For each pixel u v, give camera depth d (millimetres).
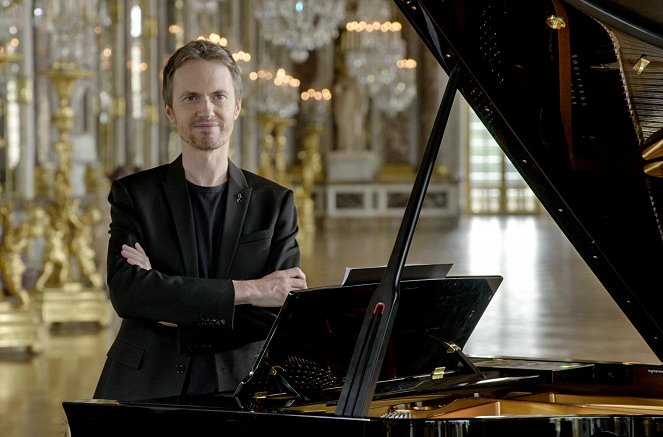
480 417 2830
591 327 10609
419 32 3219
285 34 22234
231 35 26281
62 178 11352
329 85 31016
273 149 29766
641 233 3449
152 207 3469
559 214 3521
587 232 3465
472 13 3025
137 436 3025
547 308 12133
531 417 2836
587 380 3736
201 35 20406
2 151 14805
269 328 3432
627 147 3273
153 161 20625
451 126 32000
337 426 2832
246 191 3516
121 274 3348
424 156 3180
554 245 21906
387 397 3373
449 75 3289
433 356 3621
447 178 30859
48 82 17047
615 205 3410
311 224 25766
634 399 3688
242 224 3484
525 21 3037
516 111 3260
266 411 2977
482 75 3186
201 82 3400
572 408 3562
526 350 9164
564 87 3188
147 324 3422
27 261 13570
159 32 22422
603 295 13430
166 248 3443
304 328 3180
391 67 25453
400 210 30766
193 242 3443
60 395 7656
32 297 11047
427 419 2809
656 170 3326
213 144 3430
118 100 19875
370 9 25344
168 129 22188
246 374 3428
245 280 3424
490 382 3498
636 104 3146
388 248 21172
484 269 16609
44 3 11523
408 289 3352
